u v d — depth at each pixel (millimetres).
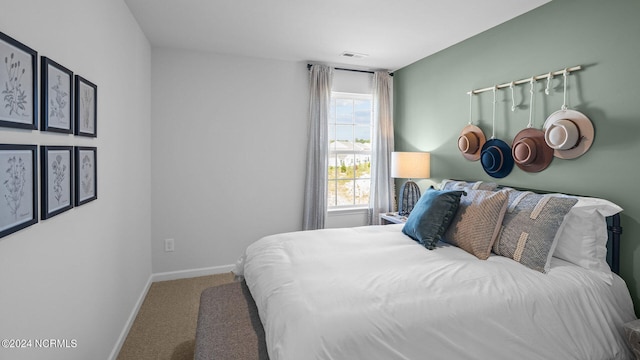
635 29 1949
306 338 1267
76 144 1588
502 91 2834
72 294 1552
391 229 2840
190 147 3566
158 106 3443
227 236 3754
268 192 3887
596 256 1941
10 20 1074
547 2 2451
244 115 3742
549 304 1615
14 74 1082
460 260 2035
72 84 1539
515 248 2031
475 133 3090
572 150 2268
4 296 1051
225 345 1577
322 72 3961
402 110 4242
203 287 3361
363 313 1384
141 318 2736
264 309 1658
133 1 2436
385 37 3182
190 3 2486
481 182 2871
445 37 3180
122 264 2381
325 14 2680
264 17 2734
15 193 1089
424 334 1367
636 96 1948
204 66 3576
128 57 2531
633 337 1688
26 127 1155
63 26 1459
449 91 3449
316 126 3959
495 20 2781
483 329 1453
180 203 3564
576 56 2260
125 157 2449
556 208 2000
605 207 1974
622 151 2018
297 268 1868
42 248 1285
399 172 3631
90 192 1738
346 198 4391
